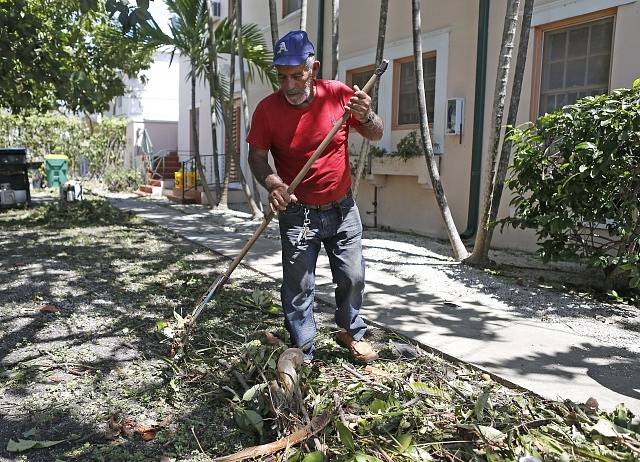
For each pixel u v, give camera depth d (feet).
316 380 10.81
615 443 8.56
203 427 9.64
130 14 10.77
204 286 18.24
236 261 12.05
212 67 39.17
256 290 16.57
